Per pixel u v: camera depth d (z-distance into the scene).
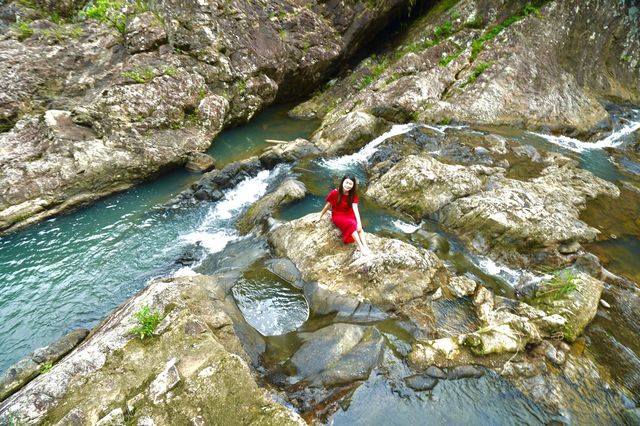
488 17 15.16
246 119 13.39
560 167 9.67
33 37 10.81
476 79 13.31
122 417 3.40
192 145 11.09
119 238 7.95
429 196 8.11
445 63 14.19
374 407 4.07
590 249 6.97
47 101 10.29
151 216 8.66
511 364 4.55
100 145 9.54
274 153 10.66
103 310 6.21
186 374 3.78
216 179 9.55
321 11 15.34
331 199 6.09
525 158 10.16
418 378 4.37
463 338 4.78
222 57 12.58
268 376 4.48
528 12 14.66
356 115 11.75
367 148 11.38
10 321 5.99
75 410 3.44
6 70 9.93
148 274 6.95
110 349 4.02
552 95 13.02
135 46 11.63
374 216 8.22
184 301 4.77
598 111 12.99
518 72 13.23
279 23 14.24
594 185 8.92
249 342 4.88
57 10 12.20
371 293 5.46
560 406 4.19
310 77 15.53
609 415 4.17
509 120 12.55
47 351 4.96
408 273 5.71
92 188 9.16
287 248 6.54
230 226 8.33
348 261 5.87
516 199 7.54
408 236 7.45
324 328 5.01
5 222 7.95
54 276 6.91
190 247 7.64
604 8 14.43
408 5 16.67
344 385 4.28
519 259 6.78
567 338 5.05
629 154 11.53
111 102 10.23
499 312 5.34
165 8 12.24
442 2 16.62
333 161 10.77
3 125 9.70
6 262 7.25
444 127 12.20
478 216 7.32
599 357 4.88
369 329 4.93
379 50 17.14
